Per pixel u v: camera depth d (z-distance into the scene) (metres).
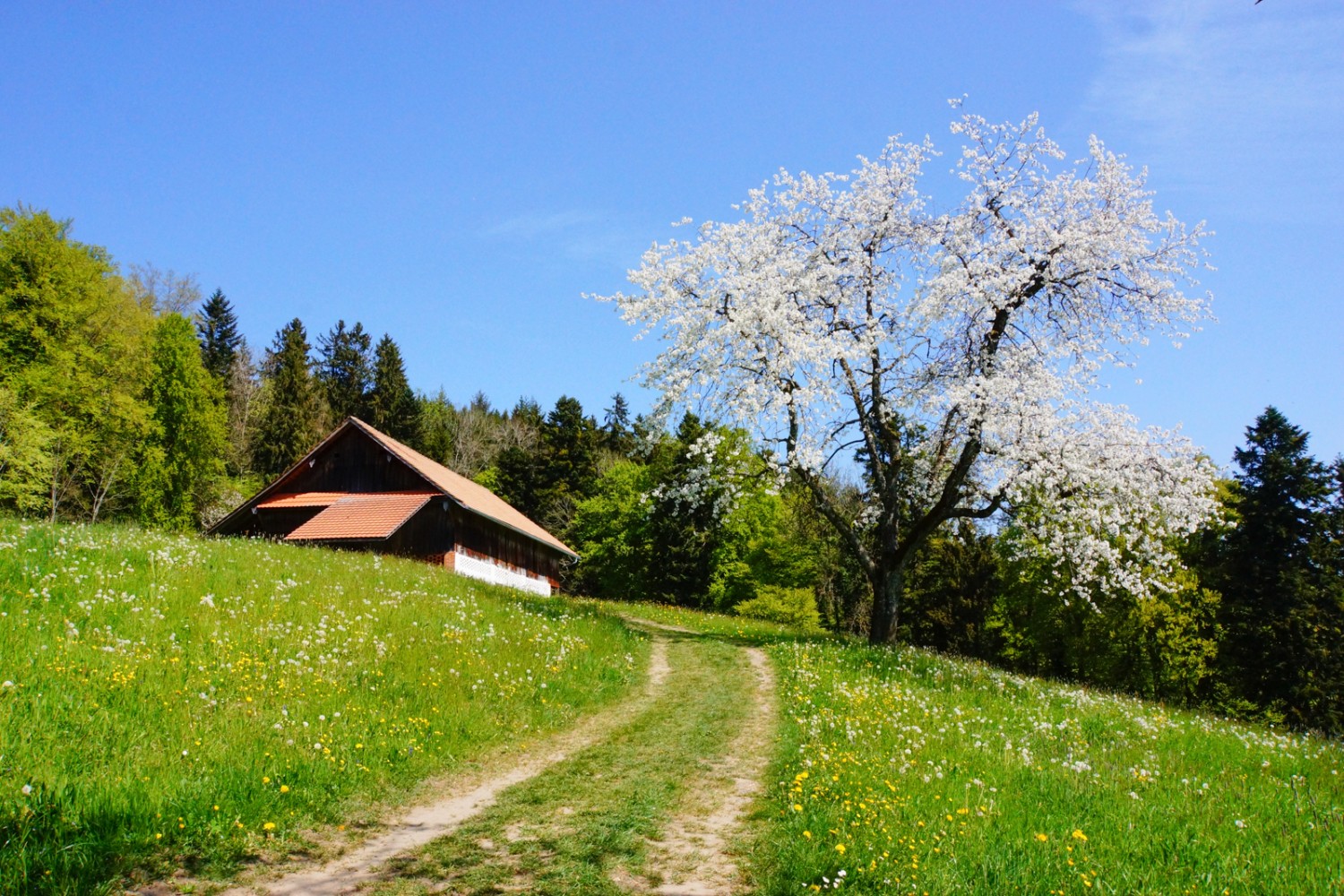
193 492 50.75
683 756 10.83
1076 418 20.72
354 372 77.81
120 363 44.00
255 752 8.39
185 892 5.95
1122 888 6.09
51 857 5.79
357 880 6.46
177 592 12.83
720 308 22.20
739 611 48.50
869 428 22.61
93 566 12.95
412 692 11.57
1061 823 7.64
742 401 21.03
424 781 9.12
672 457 49.31
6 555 12.33
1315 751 12.84
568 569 61.47
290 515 35.69
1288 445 36.94
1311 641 33.78
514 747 10.86
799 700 14.07
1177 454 20.92
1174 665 35.31
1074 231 20.58
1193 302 20.55
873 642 21.25
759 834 7.75
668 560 52.81
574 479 68.56
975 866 6.45
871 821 7.54
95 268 43.00
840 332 21.58
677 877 6.73
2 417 36.88
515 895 6.30
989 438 19.83
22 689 8.31
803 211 23.33
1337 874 6.59
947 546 49.81
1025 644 43.91
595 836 7.68
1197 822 7.94
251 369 76.12
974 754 10.12
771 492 22.39
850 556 47.19
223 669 10.39
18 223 40.47
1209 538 36.50
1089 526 21.58
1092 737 12.18
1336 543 35.84
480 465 79.19
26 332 40.28
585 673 15.37
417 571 21.89
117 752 7.66
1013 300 20.80
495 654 14.48
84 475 45.59
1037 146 21.59
